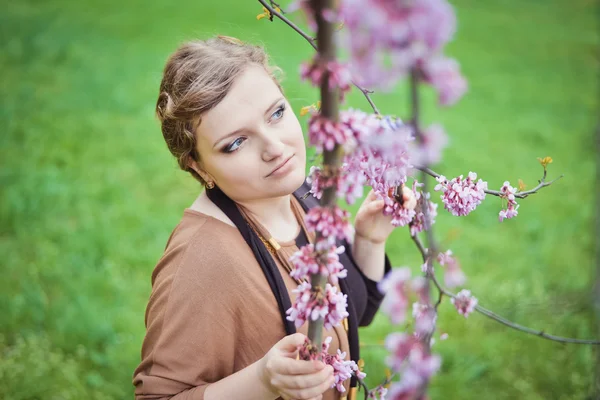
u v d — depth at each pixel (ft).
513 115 23.25
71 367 9.57
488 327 11.03
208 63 4.30
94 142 18.74
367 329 10.78
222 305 4.34
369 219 5.16
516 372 9.88
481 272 13.01
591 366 9.27
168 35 29.84
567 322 10.71
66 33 29.27
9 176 15.89
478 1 42.88
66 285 11.78
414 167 3.40
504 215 4.42
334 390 4.89
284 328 4.47
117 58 26.22
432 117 22.40
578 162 19.07
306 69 2.82
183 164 4.70
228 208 4.57
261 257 4.51
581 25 37.24
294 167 4.38
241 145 4.29
